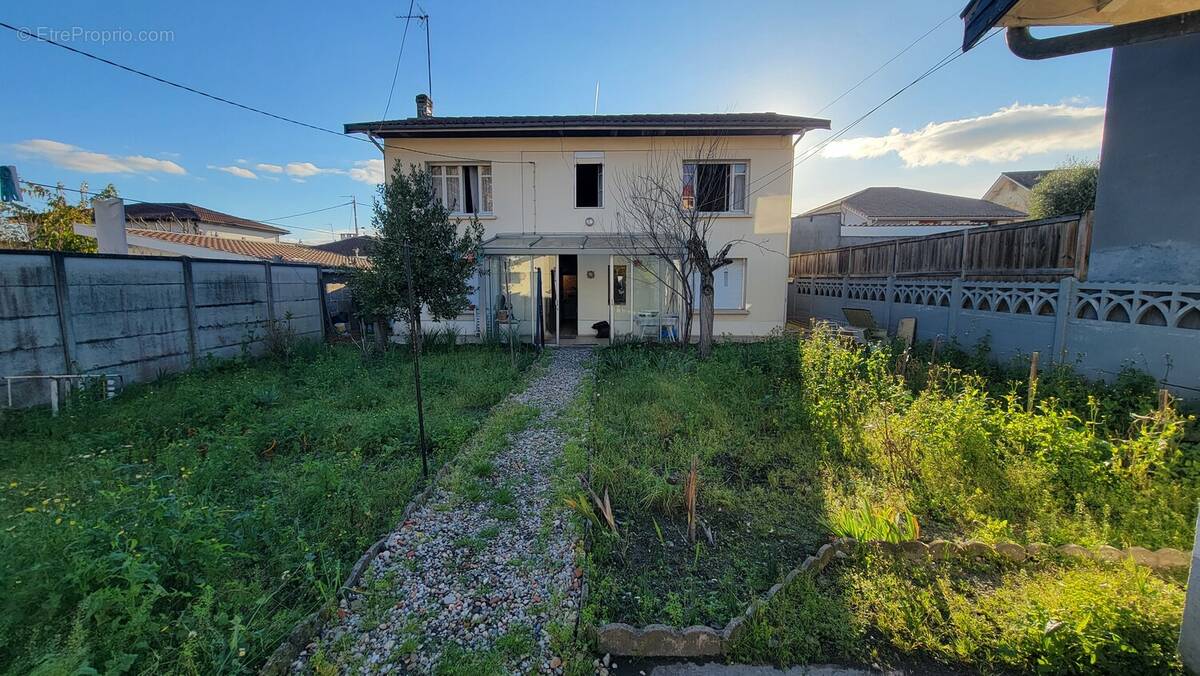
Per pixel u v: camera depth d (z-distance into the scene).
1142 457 3.90
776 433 5.48
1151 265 5.96
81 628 2.12
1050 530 3.32
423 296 9.76
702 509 3.88
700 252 9.70
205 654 2.27
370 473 4.40
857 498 3.79
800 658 2.39
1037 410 5.22
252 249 18.16
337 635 2.54
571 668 2.33
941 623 2.55
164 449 4.88
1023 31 3.06
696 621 2.62
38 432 5.34
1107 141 6.48
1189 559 2.96
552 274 14.02
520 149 12.43
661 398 6.83
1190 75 5.53
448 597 2.85
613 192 12.45
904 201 30.16
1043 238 7.53
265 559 3.10
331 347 11.37
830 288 14.45
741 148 12.24
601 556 3.21
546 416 6.44
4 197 10.80
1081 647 2.24
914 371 7.06
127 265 7.47
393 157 12.43
